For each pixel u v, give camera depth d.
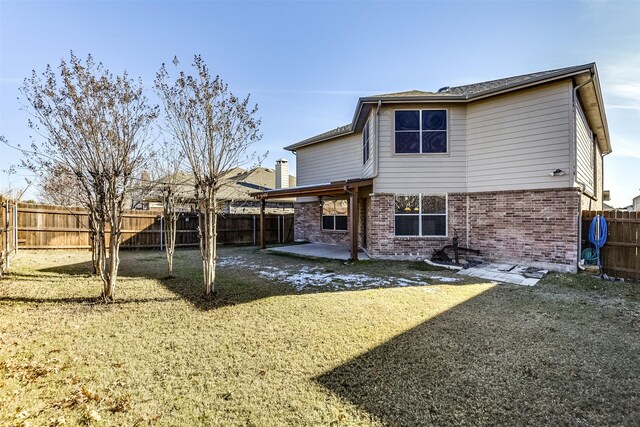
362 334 4.68
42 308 5.80
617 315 5.52
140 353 4.06
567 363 3.82
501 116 10.20
